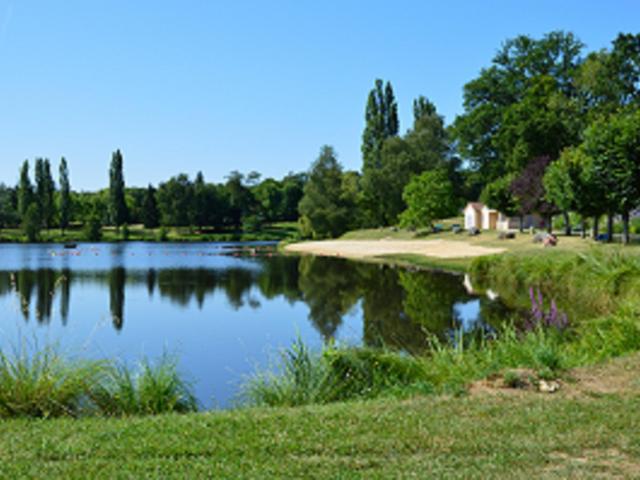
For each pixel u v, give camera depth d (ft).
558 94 177.17
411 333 53.52
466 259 121.70
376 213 268.41
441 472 15.29
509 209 171.83
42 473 15.23
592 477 14.90
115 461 16.21
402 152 260.42
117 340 52.75
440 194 209.87
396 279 100.22
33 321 63.36
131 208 416.05
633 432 18.26
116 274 122.62
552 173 118.52
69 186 356.18
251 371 39.96
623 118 105.19
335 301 77.20
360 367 27.96
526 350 30.12
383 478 14.88
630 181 97.09
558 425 18.97
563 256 86.22
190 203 389.39
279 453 16.89
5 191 392.47
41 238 330.13
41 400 23.43
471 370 28.71
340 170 290.56
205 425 19.49
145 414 24.49
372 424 19.30
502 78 201.26
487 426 18.94
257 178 508.94
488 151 201.67
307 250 203.51
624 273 61.62
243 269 132.16
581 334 38.17
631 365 27.20
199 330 57.88
